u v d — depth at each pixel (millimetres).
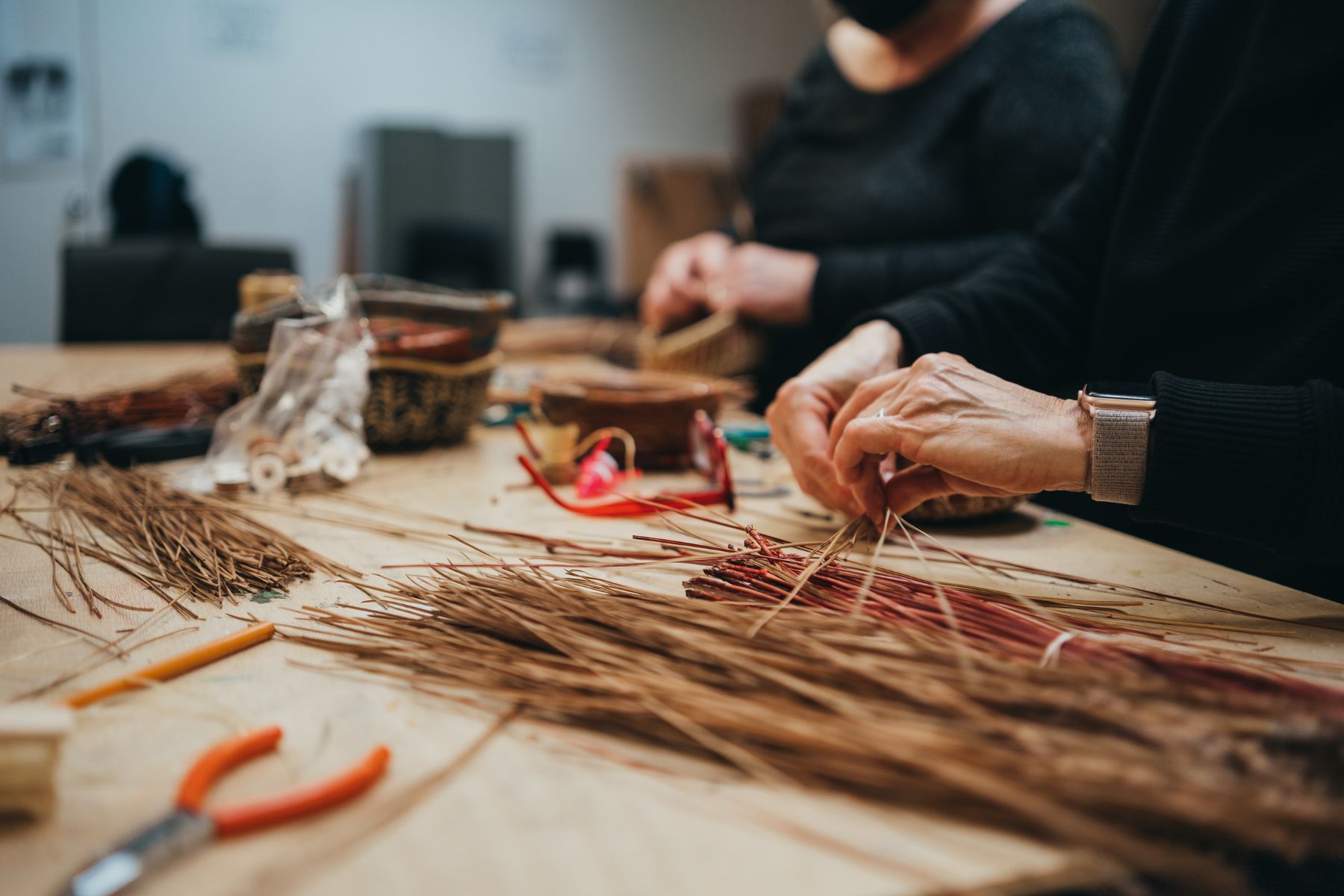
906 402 878
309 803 485
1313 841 454
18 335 4941
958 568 927
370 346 1283
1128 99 1250
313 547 950
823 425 1047
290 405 1205
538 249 5902
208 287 2748
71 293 2654
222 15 5074
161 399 1515
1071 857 463
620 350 2717
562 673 631
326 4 5262
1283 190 1009
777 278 1983
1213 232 1070
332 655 691
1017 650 653
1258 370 1003
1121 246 1178
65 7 4801
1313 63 991
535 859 460
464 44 5566
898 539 1026
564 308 5340
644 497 1117
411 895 432
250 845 463
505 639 699
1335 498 741
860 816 499
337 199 5430
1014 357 1240
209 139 5160
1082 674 590
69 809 498
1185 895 480
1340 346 937
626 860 461
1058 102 1837
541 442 1447
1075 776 480
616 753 558
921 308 1206
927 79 2045
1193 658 669
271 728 558
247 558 883
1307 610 825
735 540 985
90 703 608
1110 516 1426
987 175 1953
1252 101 1038
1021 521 1124
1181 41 1153
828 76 2309
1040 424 828
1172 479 773
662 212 4973
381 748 535
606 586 777
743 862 461
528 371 2199
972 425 837
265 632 713
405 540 981
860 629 673
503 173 5078
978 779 480
